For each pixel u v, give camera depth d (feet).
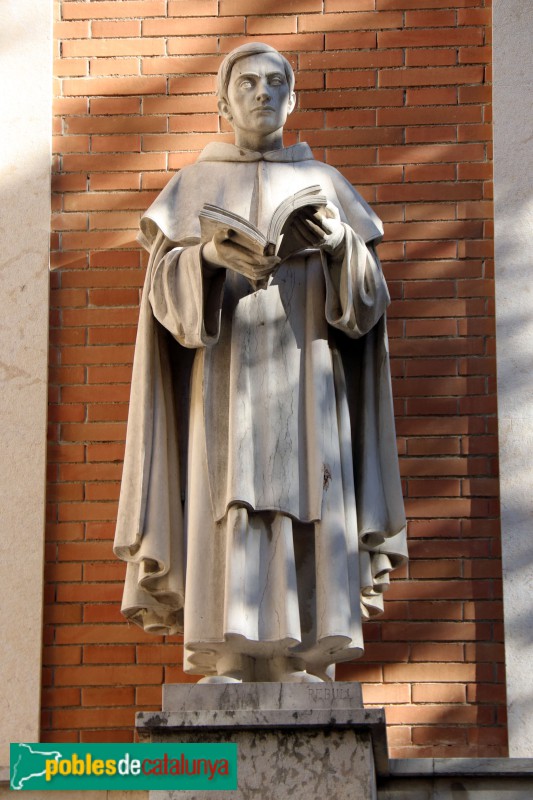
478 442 30.91
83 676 29.96
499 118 32.42
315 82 32.89
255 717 24.62
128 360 31.60
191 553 26.35
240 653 26.37
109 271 32.07
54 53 33.19
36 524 30.55
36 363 31.42
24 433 31.04
